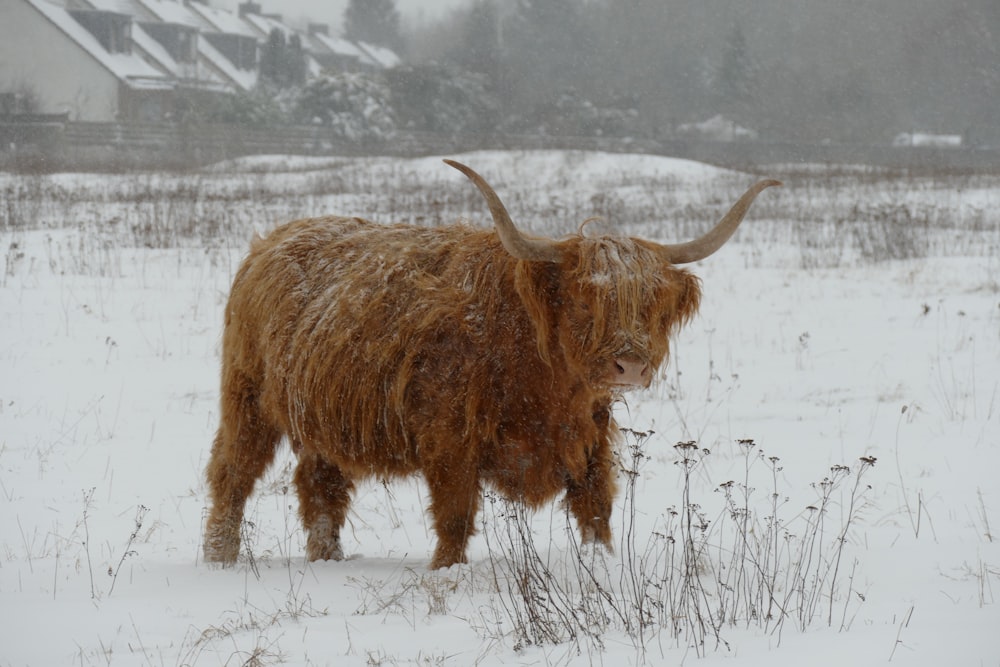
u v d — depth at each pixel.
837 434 15.84
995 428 15.66
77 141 82.62
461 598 9.30
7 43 100.31
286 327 11.63
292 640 8.27
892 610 8.31
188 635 8.52
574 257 9.68
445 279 10.73
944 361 20.47
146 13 119.31
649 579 8.80
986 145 131.50
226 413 12.27
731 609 8.57
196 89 105.06
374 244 11.63
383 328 10.75
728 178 66.75
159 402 18.67
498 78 137.38
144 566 11.15
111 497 13.92
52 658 8.03
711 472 14.19
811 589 9.06
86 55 101.12
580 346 9.54
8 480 14.51
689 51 157.00
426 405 10.37
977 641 7.30
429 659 7.70
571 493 10.41
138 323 24.20
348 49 166.25
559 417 10.06
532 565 8.92
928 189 58.22
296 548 12.66
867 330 23.73
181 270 30.45
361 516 13.55
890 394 18.11
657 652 7.53
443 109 119.06
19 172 58.38
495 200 9.56
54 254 32.28
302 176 64.00
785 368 20.52
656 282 9.49
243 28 143.38
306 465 12.05
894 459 14.25
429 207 42.69
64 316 24.62
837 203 51.78
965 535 10.73
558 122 123.75
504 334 10.12
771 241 39.00
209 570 11.05
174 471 15.09
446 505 10.38
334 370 10.98
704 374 20.28
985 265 32.38
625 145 93.62
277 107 104.19
